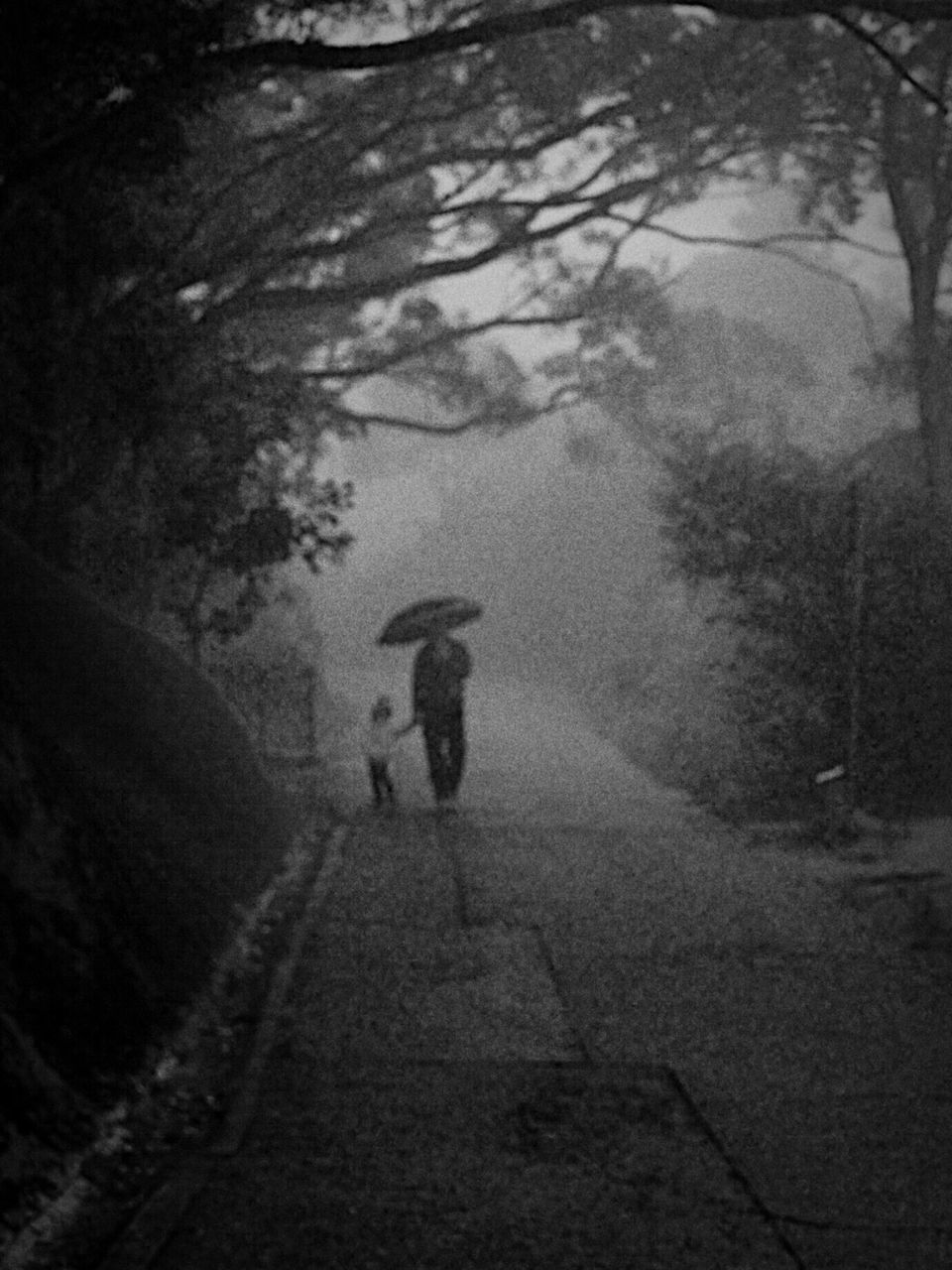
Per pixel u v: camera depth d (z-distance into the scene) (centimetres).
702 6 891
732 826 1349
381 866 1112
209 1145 501
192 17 837
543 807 1518
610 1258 410
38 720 709
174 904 726
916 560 1424
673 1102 558
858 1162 496
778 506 1472
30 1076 464
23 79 862
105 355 1347
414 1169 481
